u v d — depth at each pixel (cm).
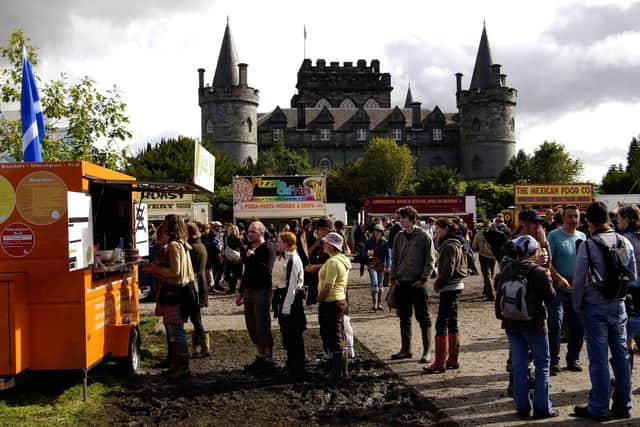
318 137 10031
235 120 9106
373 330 1077
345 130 10094
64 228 636
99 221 840
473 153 9656
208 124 9162
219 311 1343
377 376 752
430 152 10225
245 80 9194
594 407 580
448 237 762
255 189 3084
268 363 783
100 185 755
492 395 665
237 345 962
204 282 930
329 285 734
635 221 684
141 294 1484
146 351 918
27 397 670
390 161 8000
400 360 835
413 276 814
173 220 763
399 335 1024
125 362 759
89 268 657
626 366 586
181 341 753
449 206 3459
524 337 593
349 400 661
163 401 664
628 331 657
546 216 1266
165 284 755
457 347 780
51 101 1234
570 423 572
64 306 642
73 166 636
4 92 1225
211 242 1709
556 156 8250
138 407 643
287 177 3097
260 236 792
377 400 659
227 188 6225
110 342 736
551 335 747
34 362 640
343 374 751
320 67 11162
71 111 1241
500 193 6638
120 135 1280
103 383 727
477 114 9612
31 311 638
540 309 582
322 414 613
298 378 751
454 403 639
